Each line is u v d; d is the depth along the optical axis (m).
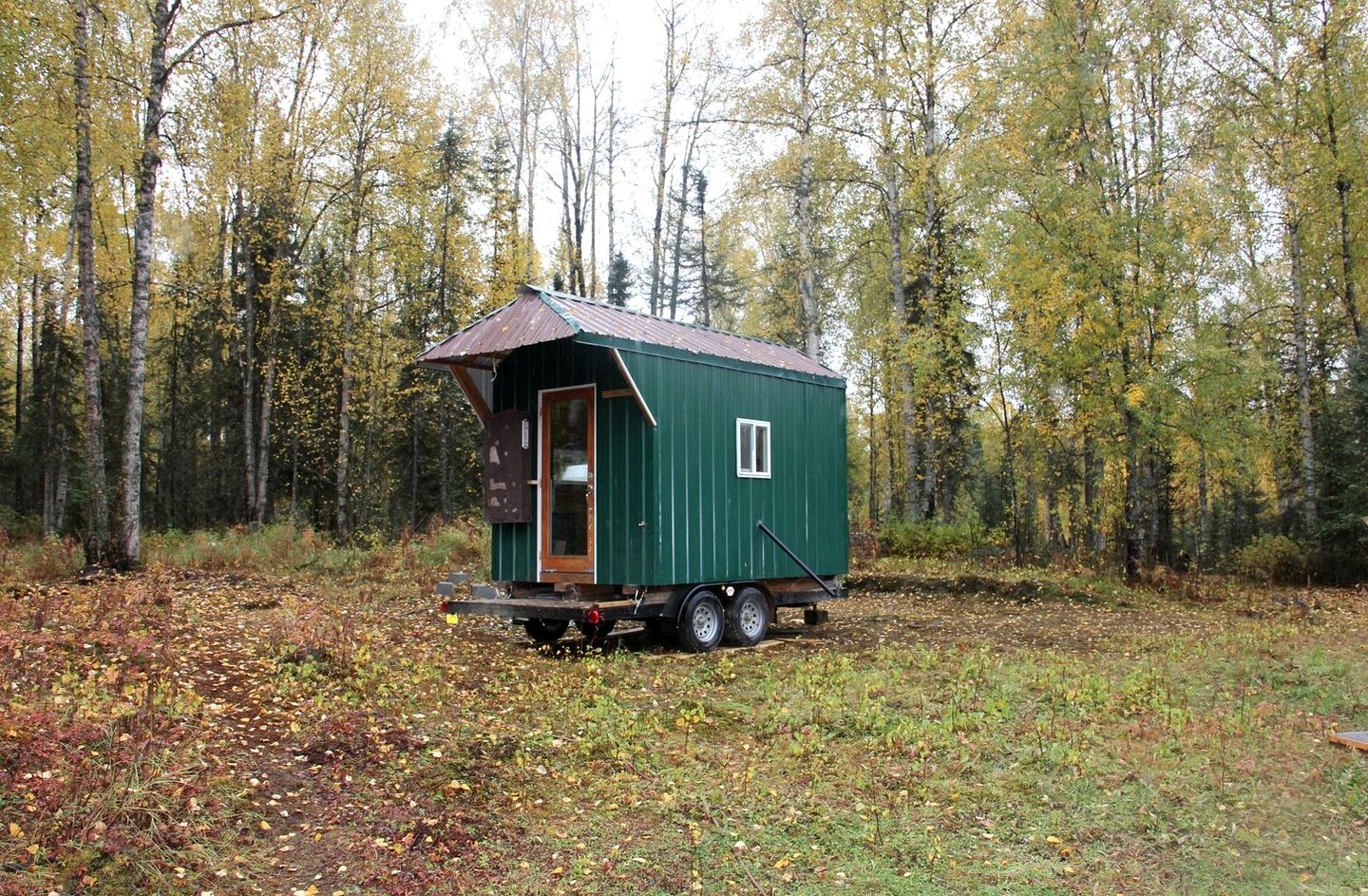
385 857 4.46
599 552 10.05
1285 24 18.33
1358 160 18.12
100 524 13.57
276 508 27.02
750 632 10.98
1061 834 4.91
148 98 14.12
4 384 30.16
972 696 7.77
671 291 35.53
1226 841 4.84
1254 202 18.77
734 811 5.15
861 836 4.83
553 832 4.84
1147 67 18.42
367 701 6.86
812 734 6.51
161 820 4.44
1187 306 16.09
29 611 9.23
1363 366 18.22
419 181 21.70
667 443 9.91
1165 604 14.83
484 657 9.38
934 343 18.81
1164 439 16.33
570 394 10.39
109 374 27.34
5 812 4.29
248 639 8.98
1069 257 15.97
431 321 25.98
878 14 19.25
